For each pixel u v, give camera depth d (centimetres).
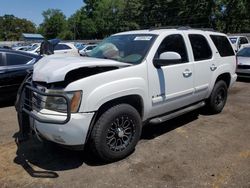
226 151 476
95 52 538
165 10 5988
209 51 616
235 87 1048
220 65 643
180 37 548
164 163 434
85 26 8831
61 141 395
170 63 473
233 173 405
